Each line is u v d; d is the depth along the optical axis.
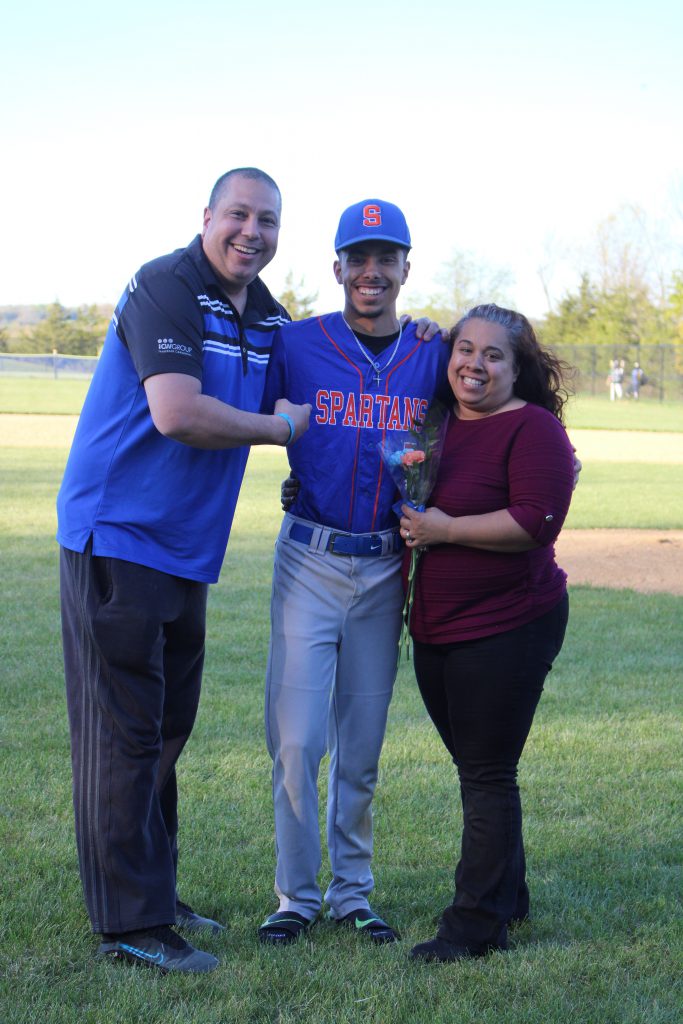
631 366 49.28
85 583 3.05
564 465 3.08
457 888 3.16
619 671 6.47
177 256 3.08
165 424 2.92
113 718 3.02
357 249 3.23
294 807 3.29
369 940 3.23
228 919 3.39
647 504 14.72
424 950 3.11
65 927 3.20
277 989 2.89
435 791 4.48
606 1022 2.76
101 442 3.07
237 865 3.73
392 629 3.40
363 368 3.31
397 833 4.04
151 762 3.05
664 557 10.55
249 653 6.60
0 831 3.91
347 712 3.39
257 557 9.93
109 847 3.01
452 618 3.14
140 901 3.02
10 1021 2.65
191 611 3.24
